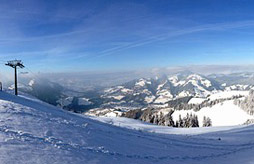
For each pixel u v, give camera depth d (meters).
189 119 88.06
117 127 21.14
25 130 10.70
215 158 14.27
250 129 28.56
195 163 12.60
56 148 9.54
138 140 16.09
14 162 7.28
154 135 20.55
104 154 10.59
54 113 17.92
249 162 12.73
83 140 11.76
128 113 142.88
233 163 12.84
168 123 86.88
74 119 17.61
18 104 16.58
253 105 155.25
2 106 14.28
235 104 180.62
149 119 95.25
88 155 9.84
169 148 15.46
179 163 12.12
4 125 10.55
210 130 33.44
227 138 23.19
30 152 8.39
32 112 14.90
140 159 11.36
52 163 8.03
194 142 19.47
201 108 197.00
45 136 10.68
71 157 9.08
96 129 15.61
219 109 180.88
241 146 19.08
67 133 12.20
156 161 11.67
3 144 8.39
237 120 153.62
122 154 11.38
